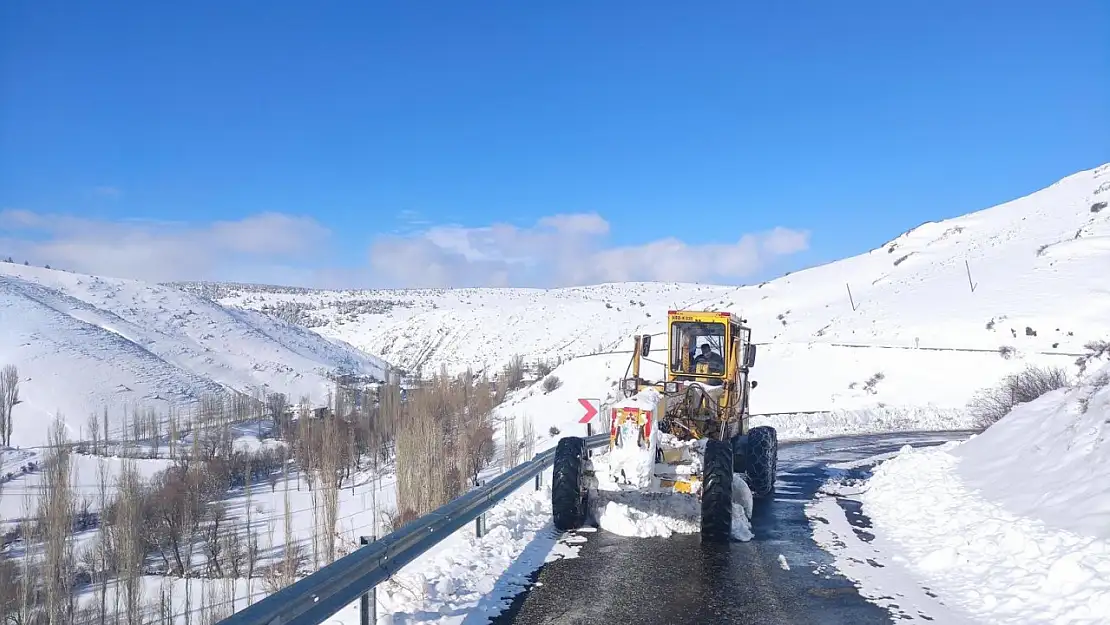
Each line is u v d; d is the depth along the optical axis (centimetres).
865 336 5109
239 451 5625
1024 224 7500
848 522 1052
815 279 8338
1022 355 3972
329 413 6031
